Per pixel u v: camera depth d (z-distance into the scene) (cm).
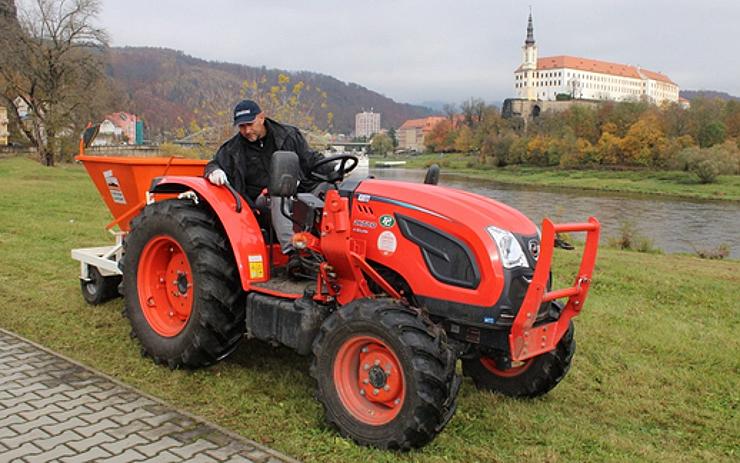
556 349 447
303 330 414
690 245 2142
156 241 499
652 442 411
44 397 432
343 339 385
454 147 10950
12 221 1241
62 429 388
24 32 4231
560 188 5184
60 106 4366
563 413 447
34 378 465
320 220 436
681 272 998
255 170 508
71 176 3042
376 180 438
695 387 508
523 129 9506
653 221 3027
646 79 17025
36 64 4316
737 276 986
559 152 7306
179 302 504
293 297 432
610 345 598
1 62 4241
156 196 602
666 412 459
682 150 6425
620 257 1177
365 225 418
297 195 450
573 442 400
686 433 428
